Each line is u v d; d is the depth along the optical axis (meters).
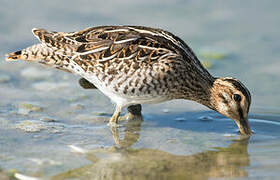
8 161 9.30
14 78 14.72
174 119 12.52
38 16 18.58
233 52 16.98
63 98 13.48
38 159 9.48
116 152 10.06
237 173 9.05
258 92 14.09
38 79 14.83
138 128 11.74
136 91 11.53
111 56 11.44
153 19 18.72
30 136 10.72
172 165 9.44
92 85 13.12
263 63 16.17
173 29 18.06
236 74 15.25
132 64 11.36
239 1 20.66
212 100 12.49
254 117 12.58
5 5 19.41
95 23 17.83
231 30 18.59
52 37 11.93
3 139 10.42
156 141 10.84
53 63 11.95
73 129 11.38
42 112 12.34
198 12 19.91
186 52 12.16
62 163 9.35
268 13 19.88
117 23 17.89
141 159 9.72
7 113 12.06
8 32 17.42
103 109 12.91
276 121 12.31
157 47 11.59
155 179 8.78
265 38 18.05
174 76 11.67
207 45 17.34
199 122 12.35
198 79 12.26
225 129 11.88
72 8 19.44
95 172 9.02
